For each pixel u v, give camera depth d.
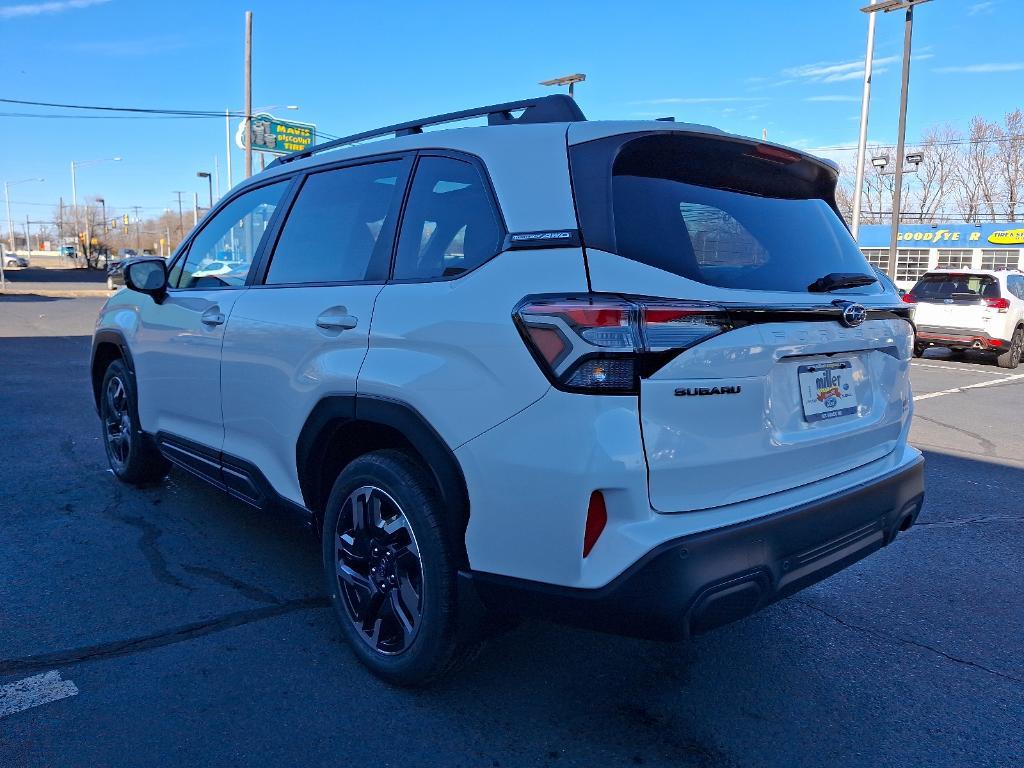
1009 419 9.02
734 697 2.98
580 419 2.24
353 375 2.87
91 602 3.55
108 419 5.25
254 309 3.51
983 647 3.45
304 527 3.36
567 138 2.60
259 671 3.02
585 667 3.15
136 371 4.65
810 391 2.72
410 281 2.84
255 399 3.49
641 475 2.24
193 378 3.98
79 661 3.05
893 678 3.16
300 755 2.53
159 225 112.31
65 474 5.47
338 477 3.08
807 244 2.98
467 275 2.62
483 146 2.78
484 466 2.45
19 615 3.41
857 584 4.14
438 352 2.60
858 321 2.80
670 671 3.15
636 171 2.57
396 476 2.76
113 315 4.99
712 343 2.35
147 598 3.60
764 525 2.41
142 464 4.92
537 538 2.36
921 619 3.72
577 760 2.56
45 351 12.83
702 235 2.59
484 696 2.91
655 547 2.23
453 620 2.67
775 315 2.51
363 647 3.00
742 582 2.35
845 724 2.82
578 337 2.24
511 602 2.48
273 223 3.69
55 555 4.06
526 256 2.48
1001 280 14.36
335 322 3.01
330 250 3.31
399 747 2.59
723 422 2.39
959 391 11.24
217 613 3.48
